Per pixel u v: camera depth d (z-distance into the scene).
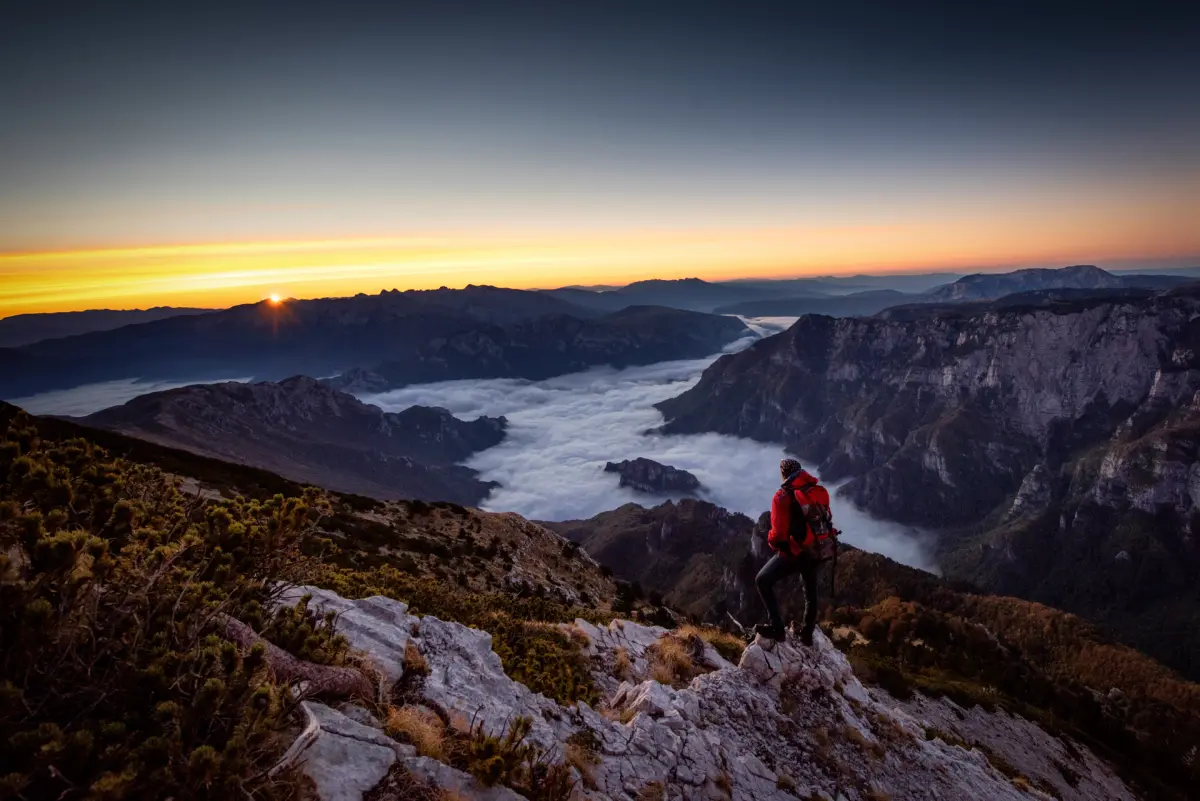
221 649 3.51
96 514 4.37
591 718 7.90
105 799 2.53
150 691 3.37
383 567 12.63
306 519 5.40
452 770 4.77
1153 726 75.94
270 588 5.40
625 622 13.64
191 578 3.99
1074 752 38.97
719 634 15.77
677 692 9.50
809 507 9.52
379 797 4.15
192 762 2.84
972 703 37.69
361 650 6.04
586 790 6.23
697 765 7.87
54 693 3.07
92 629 3.43
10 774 2.47
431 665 6.69
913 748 11.61
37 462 4.17
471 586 34.56
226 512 4.99
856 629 74.38
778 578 10.23
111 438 43.25
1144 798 37.97
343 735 4.45
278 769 3.55
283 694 3.91
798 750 9.45
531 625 12.77
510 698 7.03
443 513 50.78
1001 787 12.59
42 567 3.18
